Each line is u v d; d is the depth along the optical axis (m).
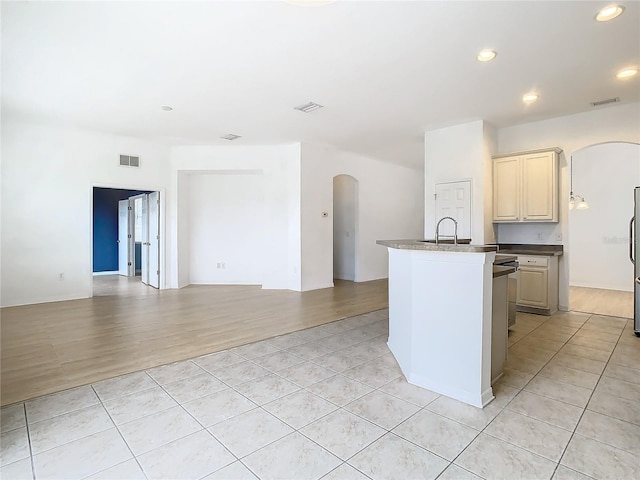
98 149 5.73
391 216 8.42
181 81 3.67
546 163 4.70
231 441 1.91
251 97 4.12
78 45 2.93
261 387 2.58
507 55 3.12
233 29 2.70
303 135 5.84
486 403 2.32
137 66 3.32
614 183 6.66
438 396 2.44
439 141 5.43
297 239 6.47
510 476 1.63
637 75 3.52
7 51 3.02
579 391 2.50
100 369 2.89
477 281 2.29
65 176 5.45
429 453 1.81
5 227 5.03
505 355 2.82
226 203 7.35
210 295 6.09
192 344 3.53
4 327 4.09
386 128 5.37
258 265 7.36
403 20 2.59
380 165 8.10
